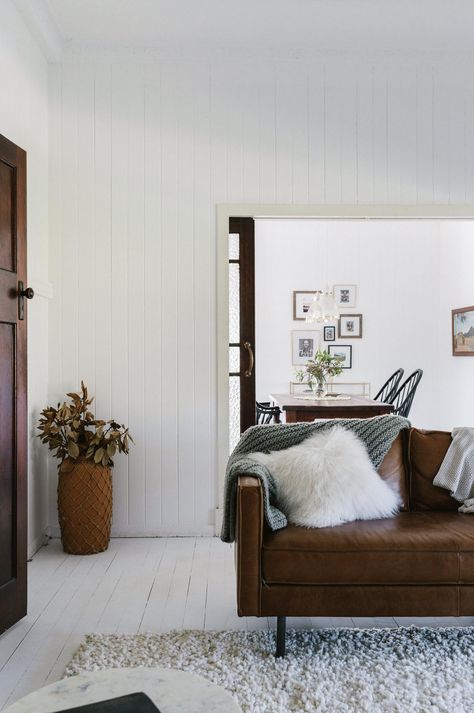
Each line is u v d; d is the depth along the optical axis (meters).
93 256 4.02
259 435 3.02
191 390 4.03
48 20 3.68
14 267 2.72
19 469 2.71
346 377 7.65
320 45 4.02
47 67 4.00
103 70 4.04
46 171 3.99
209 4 3.54
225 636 2.53
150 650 2.40
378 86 4.09
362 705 2.02
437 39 3.95
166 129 4.05
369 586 2.35
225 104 4.06
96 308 4.02
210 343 4.04
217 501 4.04
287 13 3.64
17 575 2.68
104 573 3.34
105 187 4.03
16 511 2.68
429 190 4.10
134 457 4.02
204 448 4.04
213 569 3.41
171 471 4.03
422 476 2.96
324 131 4.08
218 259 4.03
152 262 4.03
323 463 2.65
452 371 7.14
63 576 3.29
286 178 4.07
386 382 7.34
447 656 2.36
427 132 4.10
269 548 2.35
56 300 4.01
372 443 2.96
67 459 3.68
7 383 2.64
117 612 2.81
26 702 1.36
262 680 2.18
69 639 2.54
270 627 2.65
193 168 4.05
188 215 4.04
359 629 2.62
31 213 3.69
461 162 4.10
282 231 7.63
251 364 4.26
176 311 4.03
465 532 2.46
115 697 1.38
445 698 2.06
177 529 4.03
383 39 3.95
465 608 2.35
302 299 7.62
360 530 2.46
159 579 3.25
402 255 7.68
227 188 4.05
